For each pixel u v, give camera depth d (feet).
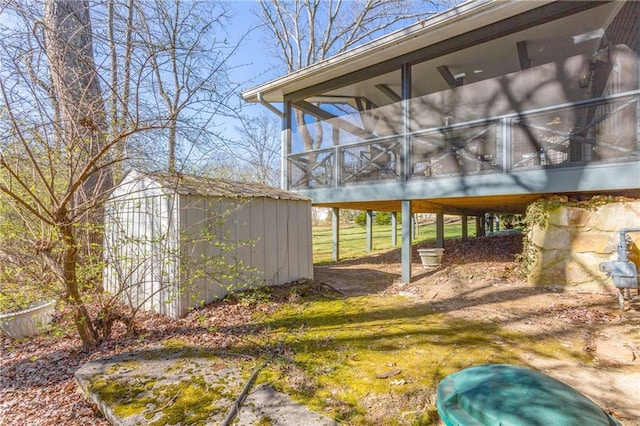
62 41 10.50
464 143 17.20
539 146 15.03
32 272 11.23
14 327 12.05
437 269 22.00
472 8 15.61
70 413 7.52
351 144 21.29
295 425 6.22
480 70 22.27
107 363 9.29
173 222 13.69
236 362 9.21
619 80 13.62
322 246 42.88
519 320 12.19
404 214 18.99
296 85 23.76
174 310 13.57
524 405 3.79
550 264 15.98
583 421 3.53
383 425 6.31
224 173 19.60
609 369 8.49
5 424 7.22
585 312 12.50
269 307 14.93
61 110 10.52
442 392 4.73
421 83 24.50
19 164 10.61
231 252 15.94
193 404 7.06
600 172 13.55
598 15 15.88
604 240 14.61
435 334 11.12
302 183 23.90
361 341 10.70
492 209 30.12
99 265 11.28
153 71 11.39
